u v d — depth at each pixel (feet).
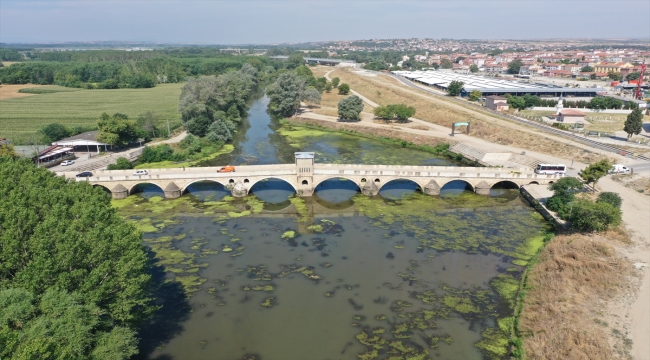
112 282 152.87
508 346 182.91
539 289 216.13
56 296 130.00
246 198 352.08
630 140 468.75
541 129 526.98
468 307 209.87
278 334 189.37
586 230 273.75
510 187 385.09
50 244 148.15
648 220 284.41
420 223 306.96
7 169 197.36
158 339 185.47
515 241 278.46
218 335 188.55
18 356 99.45
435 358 175.94
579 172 379.14
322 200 350.43
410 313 205.16
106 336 143.23
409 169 370.32
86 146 456.86
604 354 164.66
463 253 263.49
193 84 572.10
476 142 500.74
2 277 145.69
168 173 355.77
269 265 248.32
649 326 180.86
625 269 223.92
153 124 519.60
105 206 196.03
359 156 475.31
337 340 185.98
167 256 256.73
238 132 595.47
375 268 245.86
